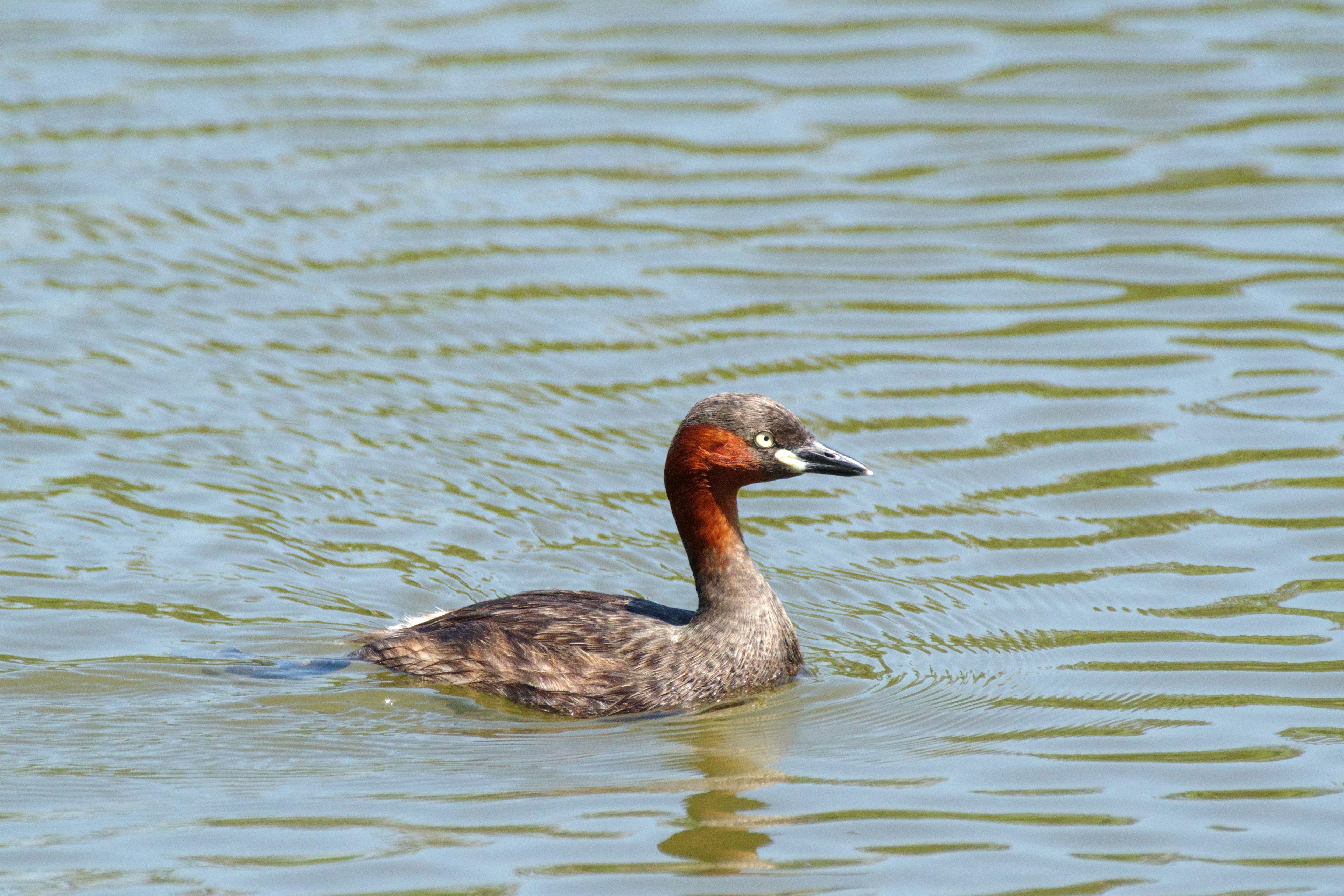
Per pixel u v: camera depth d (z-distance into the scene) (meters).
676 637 12.80
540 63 25.92
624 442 16.80
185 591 14.01
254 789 11.02
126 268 20.19
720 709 12.52
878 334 18.91
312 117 24.19
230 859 9.98
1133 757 11.31
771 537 15.34
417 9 28.14
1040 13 27.41
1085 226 21.36
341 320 19.11
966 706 12.31
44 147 23.14
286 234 21.06
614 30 27.19
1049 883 9.66
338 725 12.09
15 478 15.69
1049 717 12.02
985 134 23.66
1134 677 12.58
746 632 12.75
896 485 15.98
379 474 16.09
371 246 20.77
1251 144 23.16
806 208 21.88
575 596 13.31
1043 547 14.81
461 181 22.52
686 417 13.49
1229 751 11.32
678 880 9.70
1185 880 9.66
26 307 19.12
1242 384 17.56
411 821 10.51
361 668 12.99
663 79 25.41
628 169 22.84
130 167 22.70
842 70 25.58
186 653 13.09
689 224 21.45
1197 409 17.09
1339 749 11.28
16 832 10.34
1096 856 9.97
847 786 11.02
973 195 22.14
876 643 13.53
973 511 15.49
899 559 14.79
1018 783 11.00
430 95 24.91
